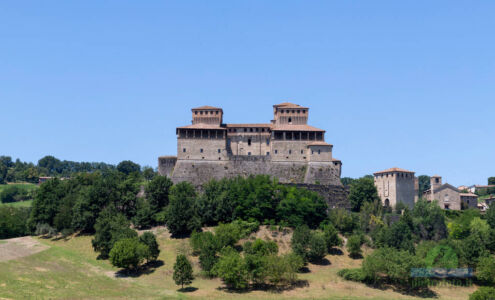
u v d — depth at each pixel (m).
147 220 156.88
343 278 126.38
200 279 123.31
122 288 116.25
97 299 107.12
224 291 115.62
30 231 168.50
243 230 146.75
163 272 127.00
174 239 146.75
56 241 157.00
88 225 156.88
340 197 175.62
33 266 129.75
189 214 148.12
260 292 115.56
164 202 163.38
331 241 141.25
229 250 128.50
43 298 104.94
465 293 121.75
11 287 110.44
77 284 117.31
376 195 181.38
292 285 120.88
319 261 137.12
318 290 117.75
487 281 127.94
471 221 160.88
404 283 123.31
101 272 128.25
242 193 157.88
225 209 154.38
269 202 156.25
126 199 162.00
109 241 138.38
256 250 130.25
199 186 181.00
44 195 170.88
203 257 127.62
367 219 159.25
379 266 121.81
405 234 143.50
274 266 118.44
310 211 153.38
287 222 153.12
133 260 125.81
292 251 136.75
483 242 146.88
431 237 156.12
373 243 147.00
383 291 119.69
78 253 143.12
